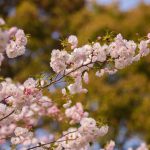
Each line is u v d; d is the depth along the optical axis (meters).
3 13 17.77
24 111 6.71
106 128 4.99
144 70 14.48
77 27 16.28
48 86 4.87
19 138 5.83
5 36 3.79
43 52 16.03
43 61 15.57
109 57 4.86
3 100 4.95
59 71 4.75
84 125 4.92
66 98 5.51
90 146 5.30
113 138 13.52
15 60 15.34
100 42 5.02
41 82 4.84
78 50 4.76
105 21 14.76
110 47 4.80
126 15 16.78
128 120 13.83
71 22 16.53
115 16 16.73
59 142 5.37
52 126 12.32
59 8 17.42
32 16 15.96
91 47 4.80
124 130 14.08
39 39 16.17
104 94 13.36
